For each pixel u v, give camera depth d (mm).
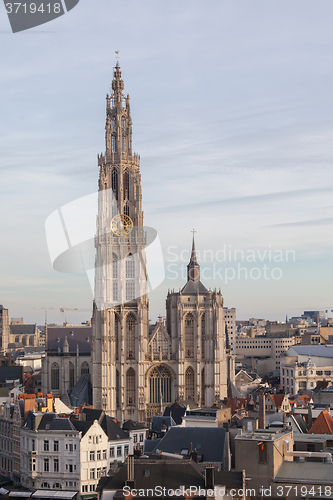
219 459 136625
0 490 166500
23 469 177875
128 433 185125
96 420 173500
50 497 162875
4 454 192750
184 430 145000
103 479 118188
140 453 134875
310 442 132250
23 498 164250
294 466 118062
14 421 186875
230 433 146000
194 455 127875
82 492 168750
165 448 142750
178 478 112750
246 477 115500
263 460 115188
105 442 173875
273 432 126188
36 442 173625
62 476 170500
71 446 170875
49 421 175375
